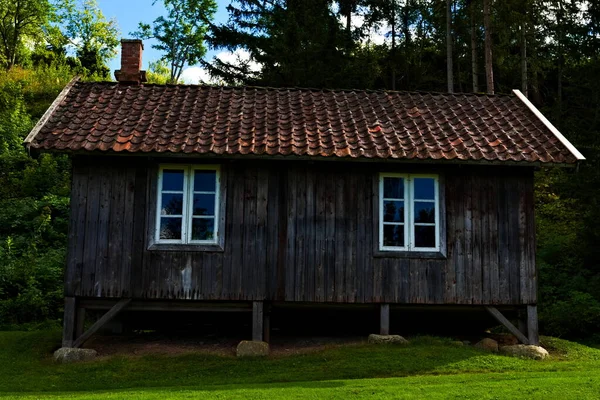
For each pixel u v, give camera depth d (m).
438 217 15.37
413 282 15.15
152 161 15.08
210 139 14.91
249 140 15.00
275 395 10.62
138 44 18.14
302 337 16.41
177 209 15.07
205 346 15.35
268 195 15.23
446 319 17.23
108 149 14.27
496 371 13.11
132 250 14.80
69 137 14.71
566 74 38.41
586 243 22.50
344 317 16.92
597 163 24.28
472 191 15.51
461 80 41.84
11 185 29.83
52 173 30.50
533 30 37.22
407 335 16.92
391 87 43.94
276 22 36.91
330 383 11.80
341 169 15.42
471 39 39.75
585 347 15.82
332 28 34.56
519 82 40.91
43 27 63.81
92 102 16.58
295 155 14.46
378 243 15.21
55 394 11.42
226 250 14.97
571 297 20.83
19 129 34.09
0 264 22.50
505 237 15.42
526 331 15.48
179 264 14.84
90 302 14.91
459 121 16.55
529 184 15.63
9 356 14.36
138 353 14.67
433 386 11.20
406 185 15.50
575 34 30.38
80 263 14.70
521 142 15.47
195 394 10.82
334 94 18.23
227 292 14.84
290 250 15.09
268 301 14.98
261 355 14.29
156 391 11.28
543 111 33.22
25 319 20.09
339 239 15.19
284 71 32.78
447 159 14.54
